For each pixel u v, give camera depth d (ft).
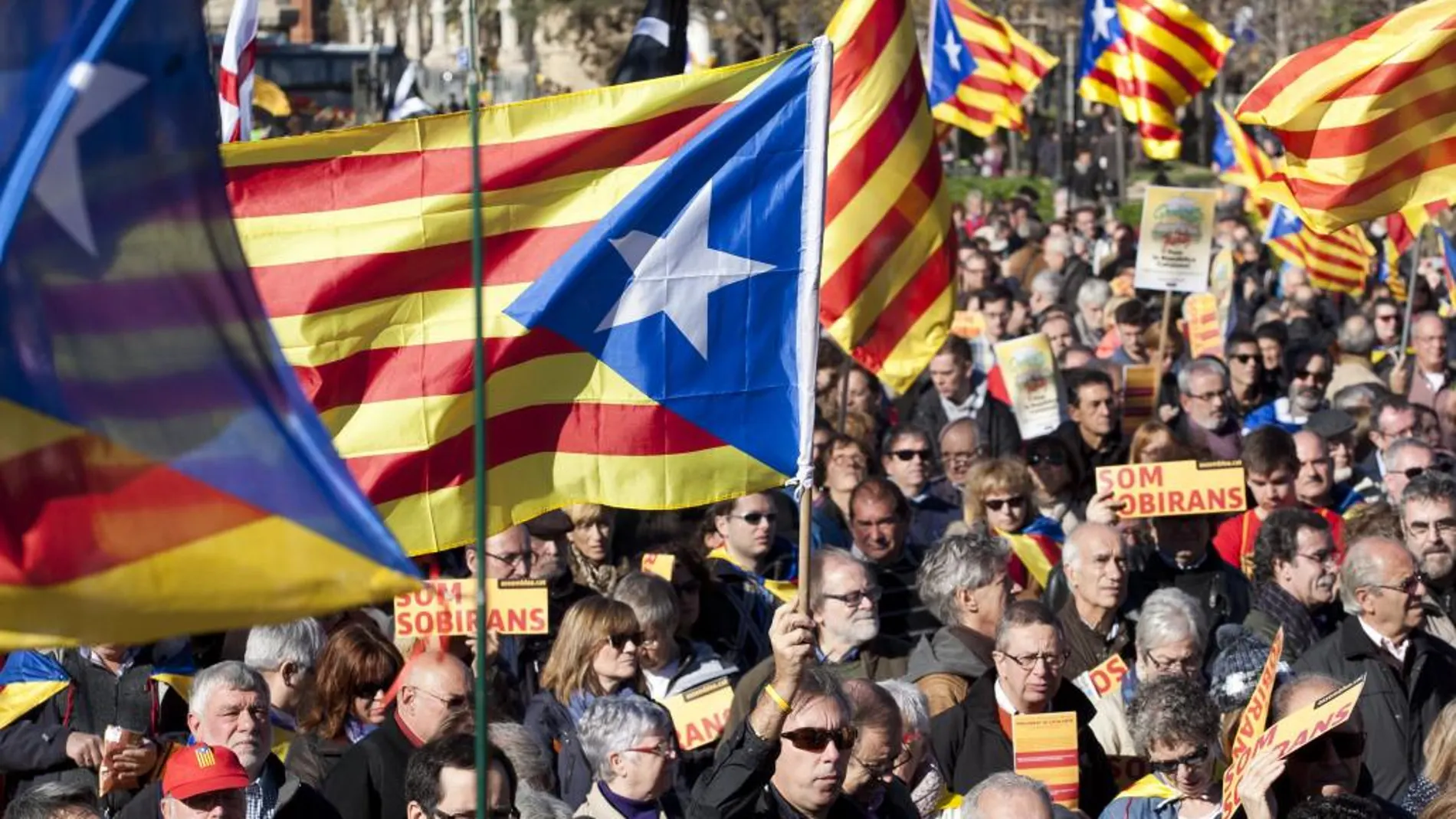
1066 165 193.16
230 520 20.25
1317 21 216.33
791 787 29.30
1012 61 94.79
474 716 31.99
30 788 30.12
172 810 28.37
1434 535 44.52
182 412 20.30
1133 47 82.74
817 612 38.75
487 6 184.44
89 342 20.13
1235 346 69.77
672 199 32.68
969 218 160.35
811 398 32.76
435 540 32.83
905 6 43.34
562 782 35.42
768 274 32.96
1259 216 137.90
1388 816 30.99
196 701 31.45
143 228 20.29
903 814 32.17
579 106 32.99
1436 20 40.57
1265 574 43.78
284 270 32.65
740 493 33.01
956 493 55.72
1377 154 41.06
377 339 32.73
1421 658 38.65
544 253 32.86
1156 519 45.98
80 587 19.94
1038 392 60.34
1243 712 33.45
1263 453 49.98
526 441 32.81
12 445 19.93
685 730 37.19
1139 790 32.50
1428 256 126.72
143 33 20.18
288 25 183.52
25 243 19.94
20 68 20.01
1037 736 33.86
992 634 38.17
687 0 46.19
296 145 32.65
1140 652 36.96
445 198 32.73
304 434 20.62
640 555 46.93
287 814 32.01
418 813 28.19
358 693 35.12
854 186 43.34
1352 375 76.18
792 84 33.01
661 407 32.73
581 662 36.17
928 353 44.09
